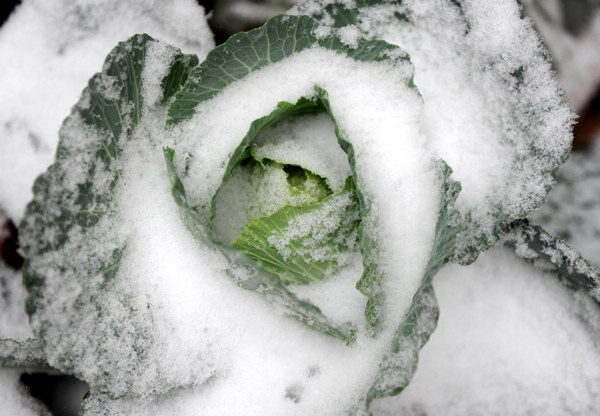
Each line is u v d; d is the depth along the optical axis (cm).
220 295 126
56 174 121
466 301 130
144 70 126
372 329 125
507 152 128
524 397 128
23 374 131
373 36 131
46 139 137
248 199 126
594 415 127
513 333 129
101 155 123
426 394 128
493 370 128
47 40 138
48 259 121
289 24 125
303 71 127
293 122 128
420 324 118
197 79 125
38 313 120
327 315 125
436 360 128
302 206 121
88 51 138
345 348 126
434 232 125
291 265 124
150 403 126
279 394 126
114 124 124
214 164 125
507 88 129
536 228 128
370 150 126
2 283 135
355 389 125
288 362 126
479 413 128
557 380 128
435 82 130
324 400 125
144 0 139
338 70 127
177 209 126
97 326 123
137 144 126
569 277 129
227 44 125
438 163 125
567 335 128
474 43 130
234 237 126
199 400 126
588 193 137
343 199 123
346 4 131
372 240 123
